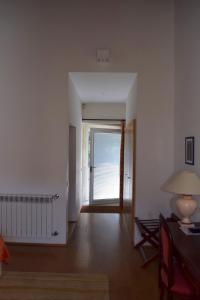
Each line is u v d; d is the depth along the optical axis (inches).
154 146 160.6
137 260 141.5
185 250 84.5
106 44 159.9
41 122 159.9
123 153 255.1
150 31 160.1
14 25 159.9
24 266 133.6
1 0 160.4
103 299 106.3
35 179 160.9
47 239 161.2
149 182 160.4
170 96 160.4
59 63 159.8
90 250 154.6
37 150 160.6
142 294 109.8
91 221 213.5
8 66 160.4
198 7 121.7
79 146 234.1
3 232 161.6
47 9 159.9
